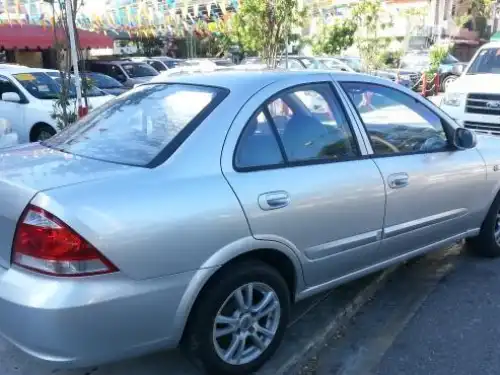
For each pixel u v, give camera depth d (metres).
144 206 2.73
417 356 3.52
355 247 3.65
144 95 3.69
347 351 3.62
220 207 2.92
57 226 2.57
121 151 3.17
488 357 3.50
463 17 35.97
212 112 3.19
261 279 3.15
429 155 4.17
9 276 2.69
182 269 2.80
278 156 3.31
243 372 3.19
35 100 10.47
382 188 3.73
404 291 4.48
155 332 2.79
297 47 18.56
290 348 3.60
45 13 11.01
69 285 2.57
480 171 4.54
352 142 3.73
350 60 19.80
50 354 2.61
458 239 4.63
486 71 9.85
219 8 12.87
